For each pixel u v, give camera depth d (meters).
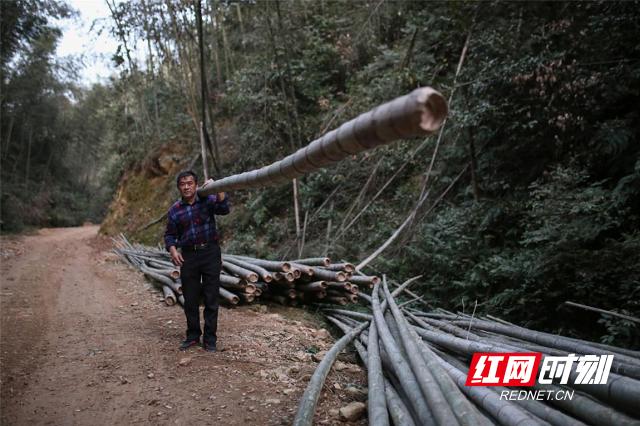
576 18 6.07
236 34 15.00
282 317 5.54
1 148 24.03
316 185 10.09
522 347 3.60
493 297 5.73
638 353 3.07
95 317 5.54
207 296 4.20
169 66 16.17
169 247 4.15
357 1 11.83
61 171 29.73
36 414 3.05
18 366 3.90
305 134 11.05
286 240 9.63
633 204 5.34
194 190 4.14
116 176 22.62
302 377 3.54
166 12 12.99
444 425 2.05
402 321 4.02
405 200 8.67
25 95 23.00
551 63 5.73
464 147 7.78
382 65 10.38
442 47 9.34
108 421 2.94
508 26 6.87
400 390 3.06
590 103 5.70
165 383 3.48
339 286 5.86
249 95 11.28
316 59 12.02
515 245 6.30
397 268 7.16
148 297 6.66
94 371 3.76
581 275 4.86
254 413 2.98
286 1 11.77
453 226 6.72
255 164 11.63
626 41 5.78
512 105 6.39
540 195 5.48
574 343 3.33
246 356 4.04
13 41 20.05
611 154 5.86
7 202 20.25
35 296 6.79
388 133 1.46
